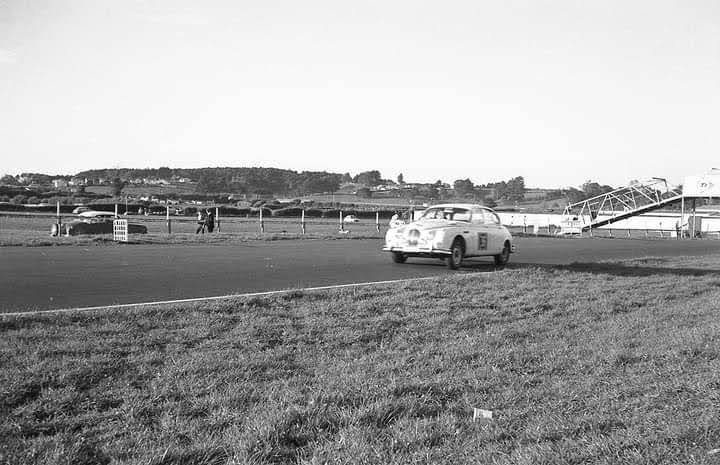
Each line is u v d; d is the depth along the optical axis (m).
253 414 5.04
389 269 16.38
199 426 4.79
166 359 6.45
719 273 17.55
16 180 156.88
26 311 8.54
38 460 4.17
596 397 5.65
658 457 4.17
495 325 9.04
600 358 7.15
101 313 8.02
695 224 56.97
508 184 155.12
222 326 7.92
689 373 6.39
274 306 9.39
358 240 30.33
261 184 184.38
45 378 5.56
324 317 8.80
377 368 6.47
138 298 10.02
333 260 18.41
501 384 6.10
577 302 11.28
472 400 5.60
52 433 4.67
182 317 8.25
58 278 12.44
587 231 60.28
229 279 12.99
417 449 4.45
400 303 10.16
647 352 7.40
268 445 4.41
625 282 14.37
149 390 5.54
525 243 33.50
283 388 5.71
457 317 9.33
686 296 12.78
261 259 18.09
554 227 65.88
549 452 4.27
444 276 13.92
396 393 5.67
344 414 5.04
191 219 63.22
